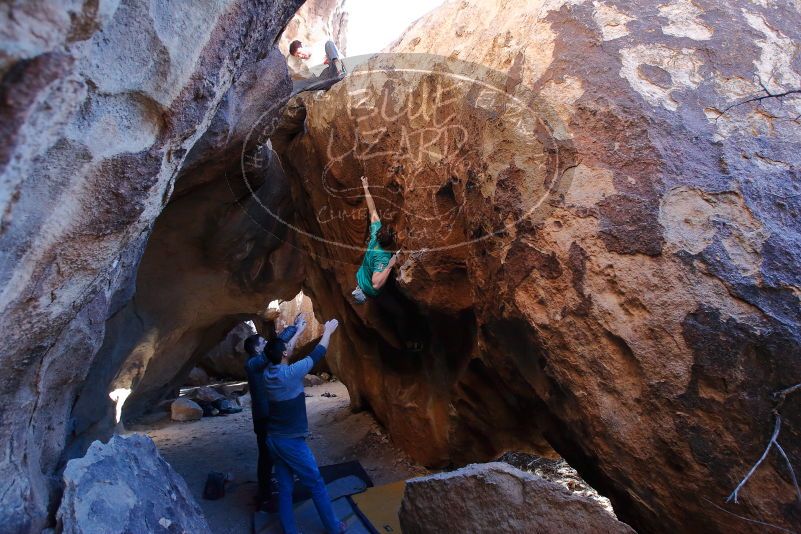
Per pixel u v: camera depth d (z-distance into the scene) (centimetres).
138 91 139
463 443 422
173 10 137
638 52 232
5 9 86
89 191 137
